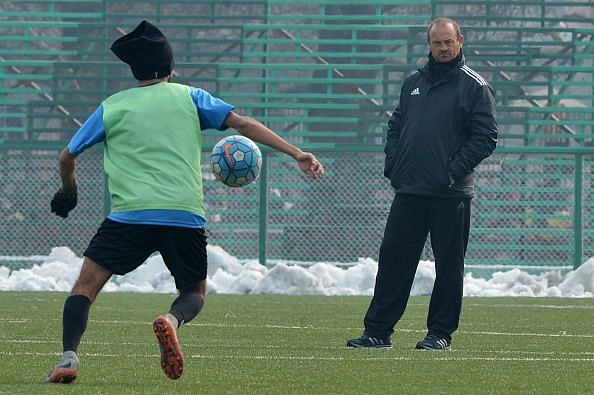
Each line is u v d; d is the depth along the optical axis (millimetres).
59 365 20422
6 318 39125
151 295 55938
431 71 30016
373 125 81562
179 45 89625
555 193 74250
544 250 74312
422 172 29672
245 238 74375
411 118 30047
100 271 20500
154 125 20484
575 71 82812
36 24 85500
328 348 29406
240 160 22234
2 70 83562
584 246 72750
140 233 20312
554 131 82938
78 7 89562
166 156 20406
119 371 22906
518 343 31922
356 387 20859
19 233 74250
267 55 84188
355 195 73000
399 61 86938
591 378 22922
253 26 85312
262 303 50656
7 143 77188
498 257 74750
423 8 90062
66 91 81688
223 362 25094
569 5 84375
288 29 85438
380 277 30250
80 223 74000
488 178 74625
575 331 36625
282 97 82188
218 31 90312
